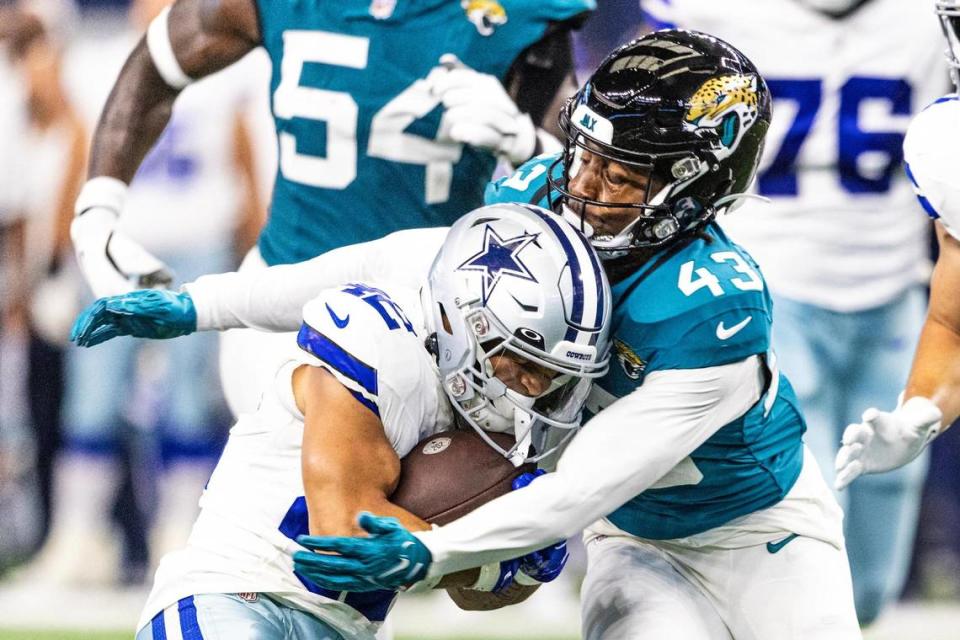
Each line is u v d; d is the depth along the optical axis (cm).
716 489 1028
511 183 1052
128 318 1061
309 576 883
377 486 891
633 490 925
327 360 896
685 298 935
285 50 1386
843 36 1833
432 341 934
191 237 2178
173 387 2238
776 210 1859
